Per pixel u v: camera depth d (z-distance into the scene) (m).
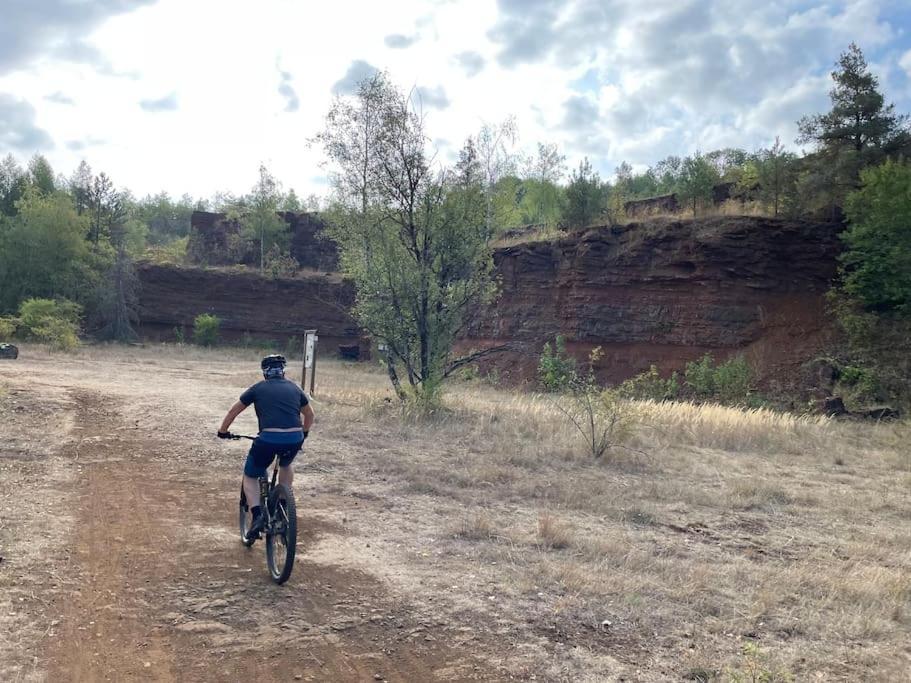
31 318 35.69
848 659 4.87
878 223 25.00
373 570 6.09
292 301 50.03
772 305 27.42
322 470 10.04
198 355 38.38
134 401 15.78
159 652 4.43
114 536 6.59
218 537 6.73
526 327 31.98
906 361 24.30
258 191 55.47
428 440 13.02
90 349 35.19
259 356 40.94
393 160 17.44
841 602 5.99
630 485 10.38
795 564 7.07
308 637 4.75
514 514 8.30
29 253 43.38
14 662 4.13
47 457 9.70
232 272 49.88
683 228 28.78
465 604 5.44
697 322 28.06
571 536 7.29
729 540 7.94
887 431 18.81
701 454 13.77
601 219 34.00
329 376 29.12
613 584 6.00
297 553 6.43
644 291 29.41
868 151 28.23
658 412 17.00
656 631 5.15
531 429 14.50
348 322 49.97
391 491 9.09
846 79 29.22
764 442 15.50
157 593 5.32
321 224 57.12
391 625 5.02
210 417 13.92
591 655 4.70
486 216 17.98
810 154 29.95
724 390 24.78
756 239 27.59
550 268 32.12
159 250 58.28
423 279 17.14
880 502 10.30
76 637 4.52
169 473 9.36
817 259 27.30
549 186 49.31
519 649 4.75
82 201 52.00
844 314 26.23
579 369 29.55
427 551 6.71
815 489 11.13
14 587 5.19
